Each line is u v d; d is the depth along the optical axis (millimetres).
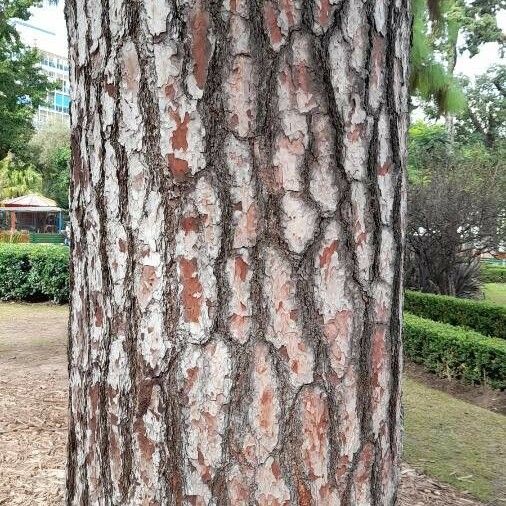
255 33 1228
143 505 1269
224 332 1238
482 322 8867
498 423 5098
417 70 6191
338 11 1272
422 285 11633
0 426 4328
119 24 1276
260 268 1239
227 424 1238
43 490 3221
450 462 4086
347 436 1293
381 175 1347
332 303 1273
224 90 1224
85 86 1374
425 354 7141
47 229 37312
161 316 1253
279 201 1241
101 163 1327
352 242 1297
